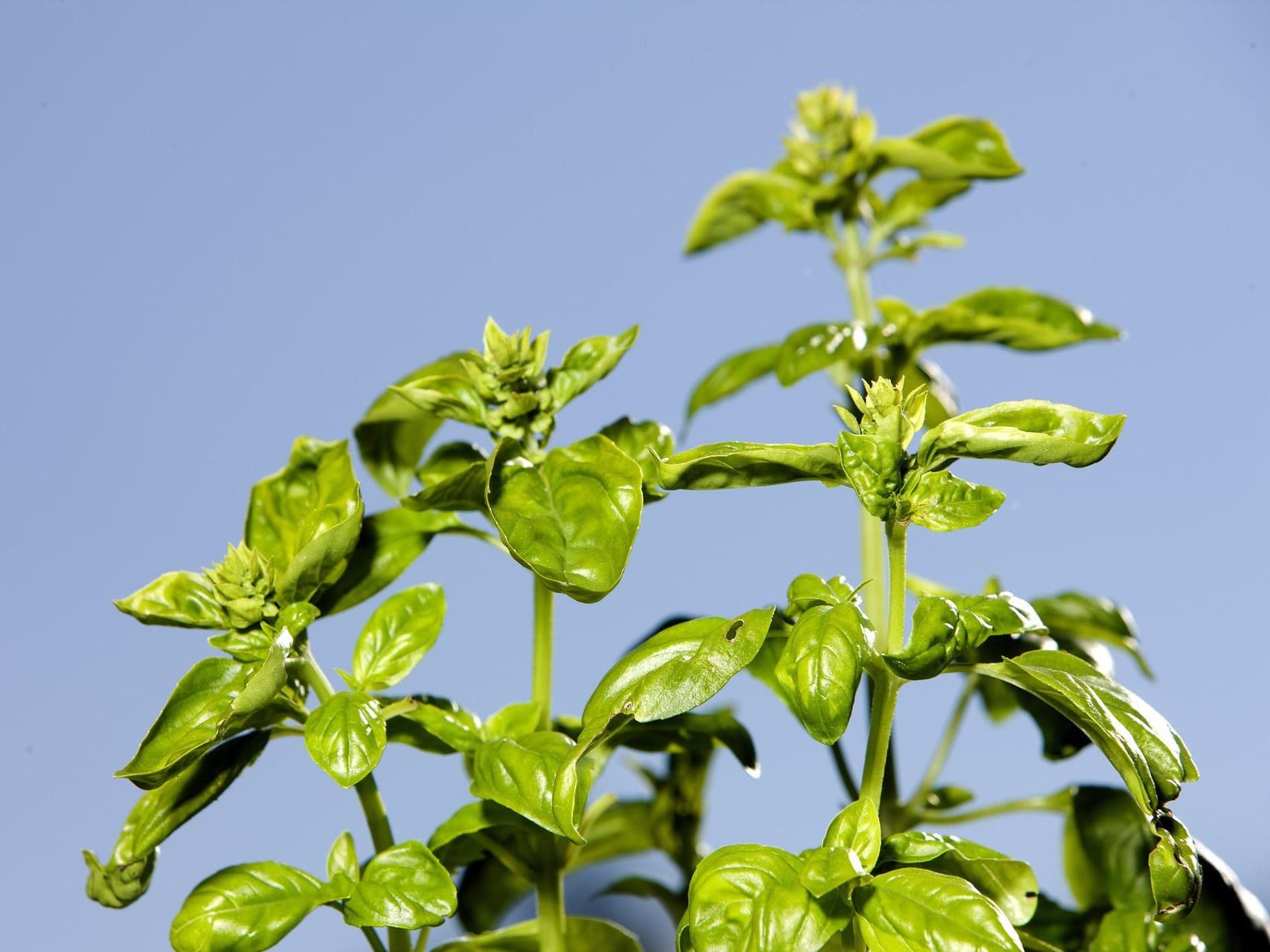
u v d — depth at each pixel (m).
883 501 0.94
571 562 0.97
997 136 1.16
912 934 0.92
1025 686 0.96
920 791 1.11
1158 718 0.94
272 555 1.02
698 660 0.93
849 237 1.18
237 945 0.96
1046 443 0.93
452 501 1.01
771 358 1.17
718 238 1.24
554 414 1.01
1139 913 1.04
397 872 0.97
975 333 1.14
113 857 0.99
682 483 0.95
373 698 0.99
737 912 0.93
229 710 0.96
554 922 1.02
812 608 0.95
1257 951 1.04
